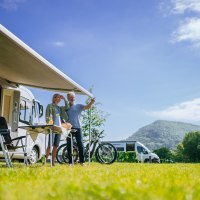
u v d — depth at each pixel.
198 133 72.75
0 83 10.79
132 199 2.67
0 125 8.88
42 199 2.70
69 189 3.09
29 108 12.22
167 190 3.21
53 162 9.09
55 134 9.13
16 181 4.24
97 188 3.11
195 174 5.77
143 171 6.27
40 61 8.42
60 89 11.69
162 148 59.22
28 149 11.83
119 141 31.88
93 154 11.77
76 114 9.40
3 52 8.39
